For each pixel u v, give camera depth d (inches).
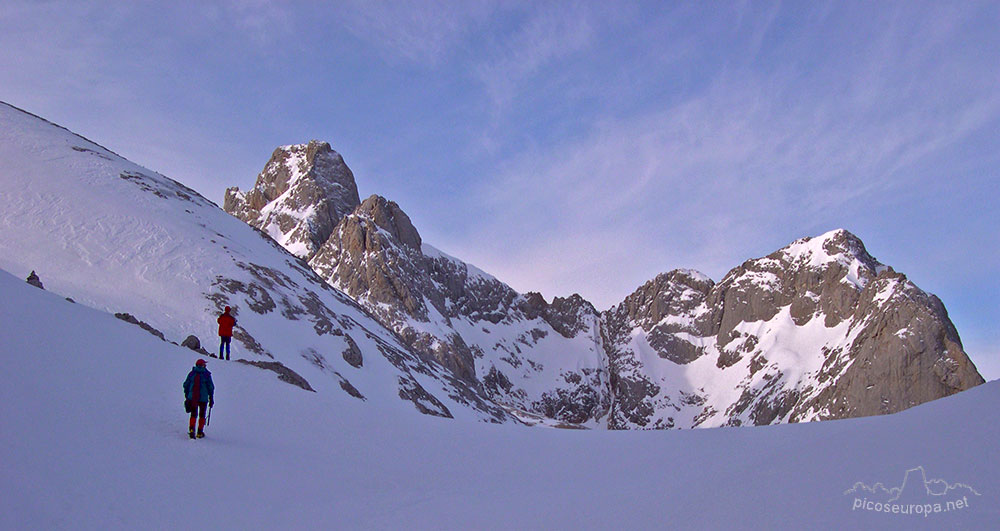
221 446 588.1
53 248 2234.3
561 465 653.3
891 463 431.5
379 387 2738.7
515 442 816.9
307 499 494.6
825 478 426.0
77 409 558.6
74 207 2630.4
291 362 2231.8
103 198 2856.8
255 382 919.7
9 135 3184.1
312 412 835.4
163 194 3383.4
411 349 4345.5
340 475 584.1
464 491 541.6
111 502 408.8
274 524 422.3
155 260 2463.1
